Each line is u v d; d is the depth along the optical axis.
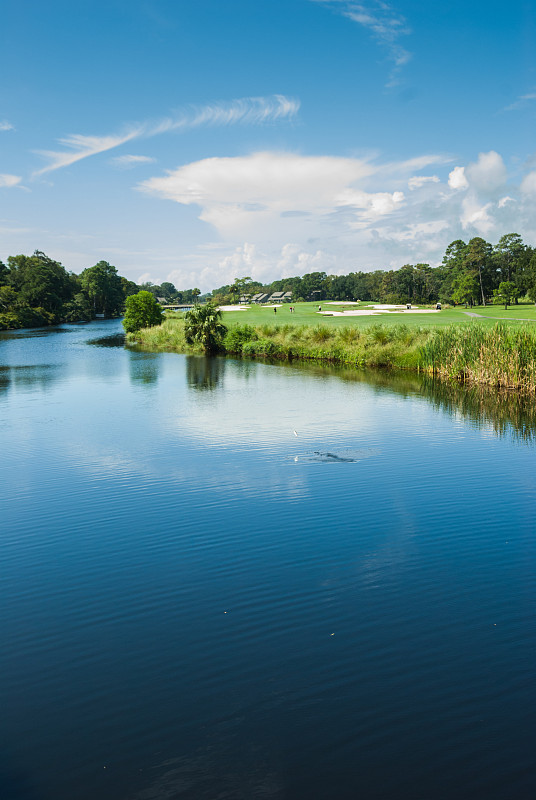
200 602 11.06
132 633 10.03
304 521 15.09
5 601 11.27
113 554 13.34
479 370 37.88
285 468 19.81
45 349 69.69
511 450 21.75
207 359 57.06
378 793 6.58
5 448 23.02
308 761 7.08
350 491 17.38
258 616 10.49
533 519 14.98
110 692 8.48
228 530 14.60
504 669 8.79
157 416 28.66
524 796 6.50
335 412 29.03
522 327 42.00
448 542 13.66
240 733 7.57
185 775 6.89
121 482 18.62
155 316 89.44
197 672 8.89
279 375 43.91
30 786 6.78
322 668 8.91
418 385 38.03
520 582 11.62
